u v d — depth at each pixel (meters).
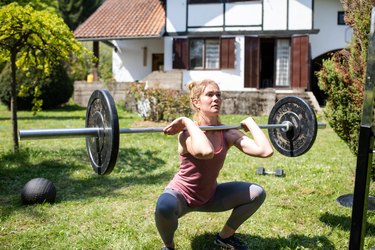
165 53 18.89
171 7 18.64
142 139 9.80
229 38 17.95
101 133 3.17
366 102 3.01
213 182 3.38
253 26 17.72
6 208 4.81
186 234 3.98
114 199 5.18
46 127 11.95
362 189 3.08
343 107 5.45
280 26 17.41
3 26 6.81
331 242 3.80
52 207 4.85
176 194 3.28
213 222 4.31
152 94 12.92
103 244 3.77
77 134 3.15
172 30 18.70
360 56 5.15
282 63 17.88
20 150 7.81
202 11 18.30
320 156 8.02
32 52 7.64
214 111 3.35
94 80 20.41
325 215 4.54
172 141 9.57
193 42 18.58
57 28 6.96
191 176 3.30
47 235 3.99
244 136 3.37
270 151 3.21
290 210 4.71
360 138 3.06
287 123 4.11
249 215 3.45
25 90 8.05
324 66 5.59
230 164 7.19
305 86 17.06
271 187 5.69
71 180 6.17
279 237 3.89
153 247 3.69
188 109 12.51
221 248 3.65
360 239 3.11
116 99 17.88
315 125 3.90
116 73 21.48
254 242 3.80
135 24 20.28
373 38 2.96
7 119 13.84
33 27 6.77
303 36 17.05
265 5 17.52
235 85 18.12
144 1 22.28
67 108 17.73
